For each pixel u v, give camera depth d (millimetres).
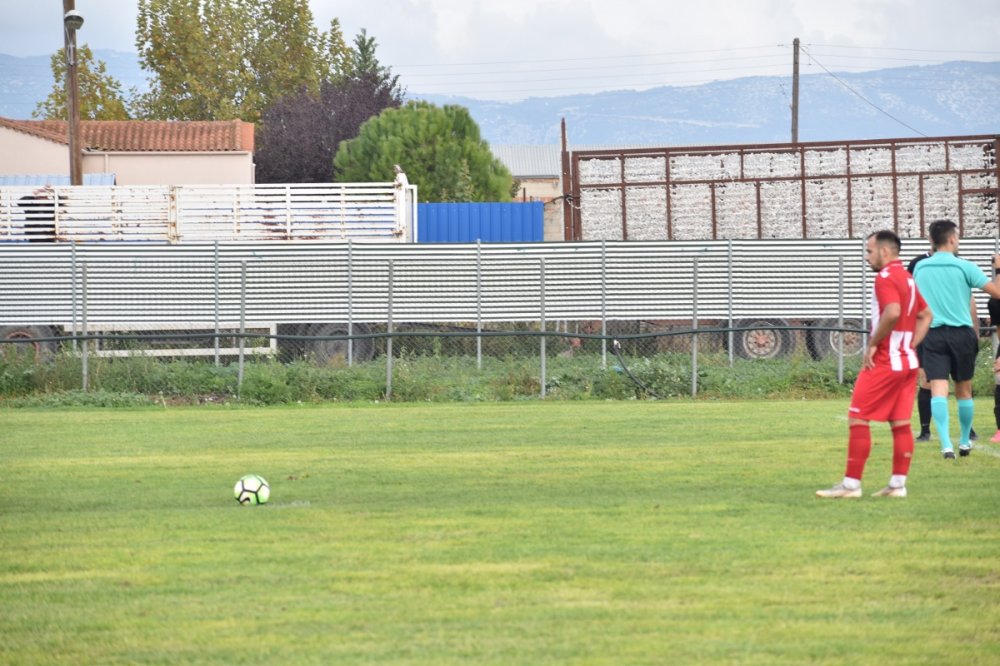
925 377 50531
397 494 40000
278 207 111000
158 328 95250
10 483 43781
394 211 112000
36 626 23906
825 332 97250
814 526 32812
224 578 27625
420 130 170000
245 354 92500
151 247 94875
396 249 95688
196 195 110375
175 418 70062
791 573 27312
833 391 82750
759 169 115188
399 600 25391
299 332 96562
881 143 114000
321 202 111312
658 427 61375
